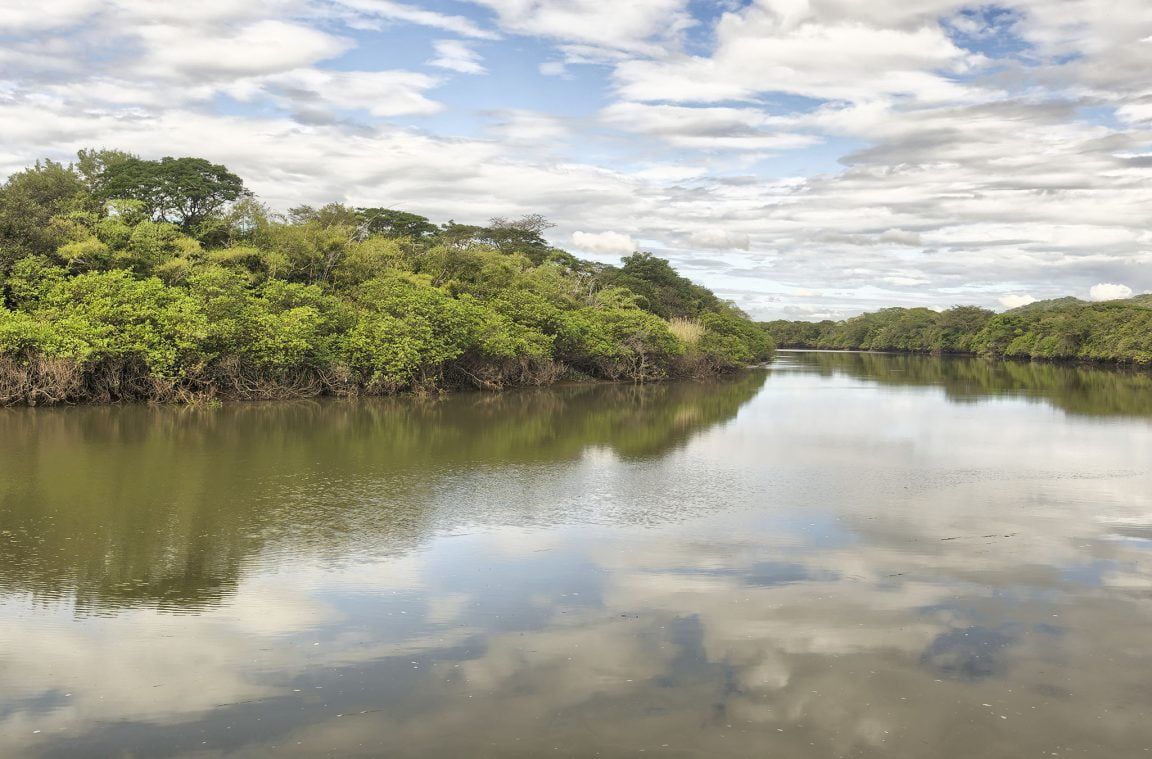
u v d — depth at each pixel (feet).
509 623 34.04
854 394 169.99
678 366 220.02
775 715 26.18
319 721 25.72
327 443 84.58
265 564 42.14
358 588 38.47
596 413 123.24
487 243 274.57
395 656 30.66
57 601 36.37
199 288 125.18
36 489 59.26
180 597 37.06
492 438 91.61
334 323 141.28
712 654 30.91
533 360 176.65
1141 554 44.73
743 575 40.73
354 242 186.80
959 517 53.72
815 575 40.75
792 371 278.67
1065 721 25.96
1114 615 35.19
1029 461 78.43
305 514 53.06
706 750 24.12
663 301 298.15
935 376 247.91
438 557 43.68
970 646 31.78
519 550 45.11
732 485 64.95
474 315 155.53
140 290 116.67
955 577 40.50
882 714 26.32
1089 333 351.05
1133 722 25.95
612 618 34.60
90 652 30.89
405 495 59.57
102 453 75.31
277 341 124.26
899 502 58.54
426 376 147.33
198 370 117.80
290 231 164.14
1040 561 43.34
